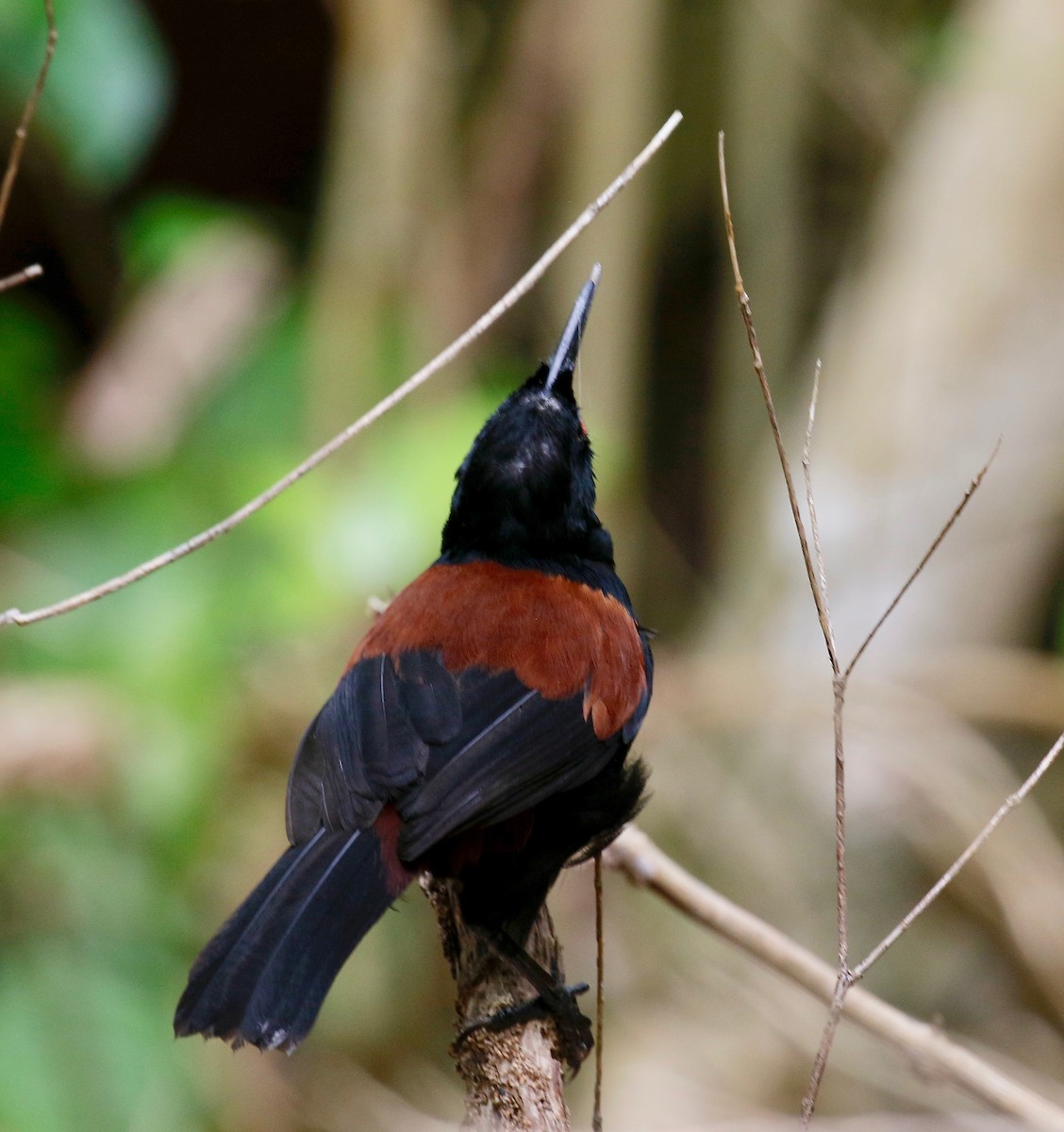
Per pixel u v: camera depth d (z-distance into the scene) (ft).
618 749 21.54
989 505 42.86
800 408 46.01
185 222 45.57
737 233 47.75
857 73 47.37
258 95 52.47
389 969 39.04
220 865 34.63
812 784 40.57
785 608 43.42
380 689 20.52
